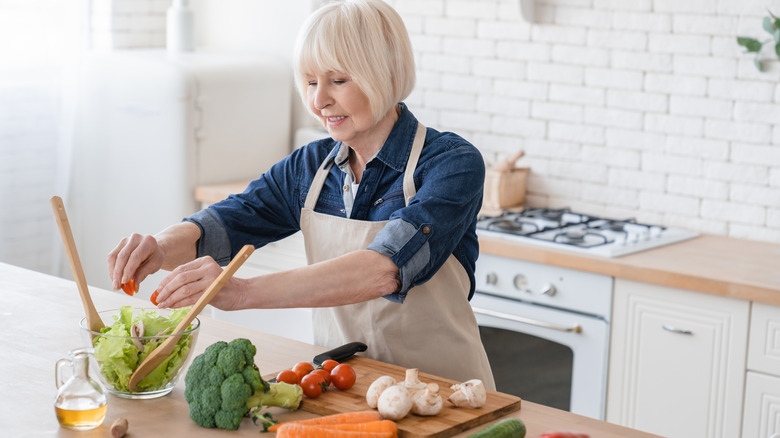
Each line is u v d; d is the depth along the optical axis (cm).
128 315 171
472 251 201
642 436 153
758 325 264
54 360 181
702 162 330
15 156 411
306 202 206
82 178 409
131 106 383
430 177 186
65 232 167
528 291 304
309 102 189
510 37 364
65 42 416
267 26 425
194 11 414
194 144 376
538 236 312
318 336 211
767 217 320
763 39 311
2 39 400
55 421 151
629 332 286
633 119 341
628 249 296
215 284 158
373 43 179
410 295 195
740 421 271
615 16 339
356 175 201
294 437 138
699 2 322
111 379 160
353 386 167
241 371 149
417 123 197
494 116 373
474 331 204
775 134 314
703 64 325
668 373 281
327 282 168
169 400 162
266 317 315
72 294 227
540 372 307
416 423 150
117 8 418
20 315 209
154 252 186
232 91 387
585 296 293
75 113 410
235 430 149
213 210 204
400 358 197
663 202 340
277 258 358
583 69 349
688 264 283
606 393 293
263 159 406
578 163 356
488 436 139
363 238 196
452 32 377
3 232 413
